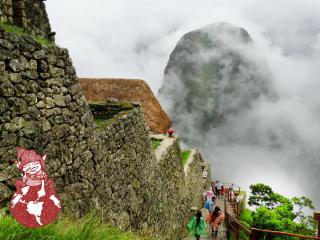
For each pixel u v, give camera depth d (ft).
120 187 30.53
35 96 20.03
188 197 62.75
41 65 20.66
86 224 17.71
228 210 67.26
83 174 24.43
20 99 18.80
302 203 59.57
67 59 23.52
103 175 27.35
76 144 23.88
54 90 21.81
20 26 20.72
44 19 23.27
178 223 51.93
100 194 26.61
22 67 19.07
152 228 37.32
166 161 47.75
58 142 21.88
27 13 21.30
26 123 19.15
